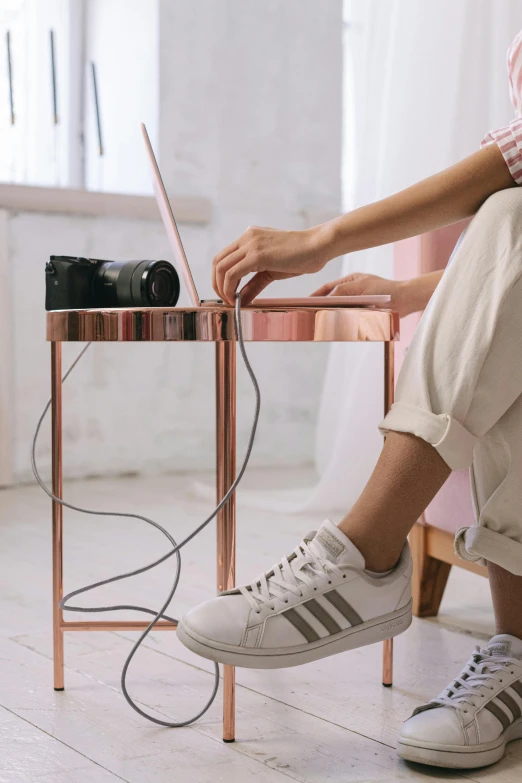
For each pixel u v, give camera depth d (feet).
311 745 3.14
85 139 10.41
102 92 10.30
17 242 9.20
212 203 10.39
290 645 2.98
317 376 11.28
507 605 3.30
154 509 8.09
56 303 3.66
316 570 3.02
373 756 3.06
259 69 10.56
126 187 10.21
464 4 6.98
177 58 10.02
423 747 2.91
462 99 7.06
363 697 3.63
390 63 7.43
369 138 7.92
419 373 2.96
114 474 9.92
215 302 3.71
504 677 3.12
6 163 9.94
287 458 11.13
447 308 2.97
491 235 2.96
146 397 10.06
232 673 3.14
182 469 10.32
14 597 5.18
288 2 10.65
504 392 2.97
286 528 7.32
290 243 3.15
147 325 3.11
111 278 3.69
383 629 3.11
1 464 9.18
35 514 7.82
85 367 9.68
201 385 10.40
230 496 3.19
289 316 3.12
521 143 3.05
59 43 10.16
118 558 6.24
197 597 5.19
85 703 3.52
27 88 10.00
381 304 3.43
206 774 2.89
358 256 8.20
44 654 4.15
